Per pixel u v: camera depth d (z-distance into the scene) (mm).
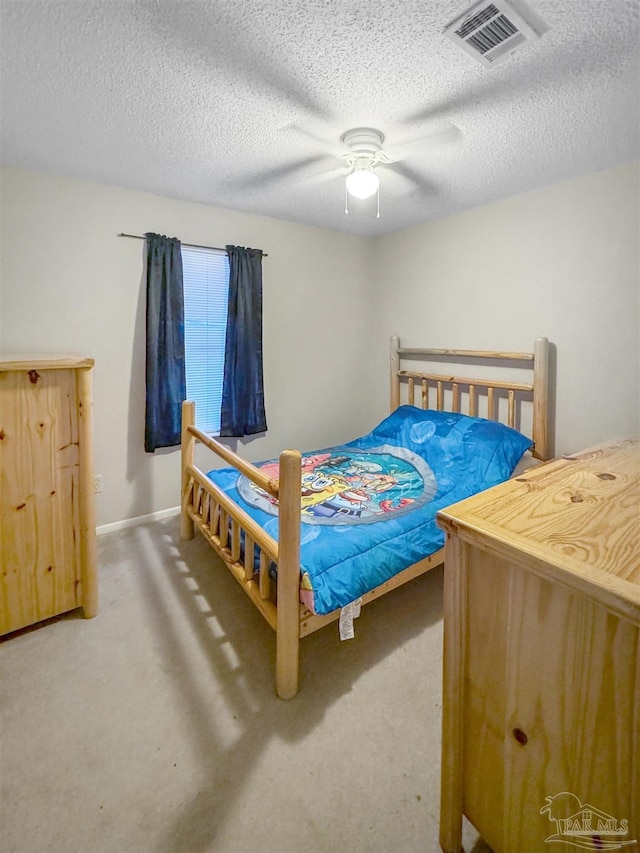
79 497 1888
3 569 1740
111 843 1088
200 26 1233
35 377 1722
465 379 3018
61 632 1860
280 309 3320
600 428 2432
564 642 745
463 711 958
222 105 1663
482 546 826
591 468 1257
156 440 2830
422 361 3383
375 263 3760
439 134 1878
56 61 1395
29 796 1194
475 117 1737
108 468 2770
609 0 1132
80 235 2494
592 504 967
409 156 2094
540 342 2543
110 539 2705
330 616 1615
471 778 968
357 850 1080
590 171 2307
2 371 1641
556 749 778
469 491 2250
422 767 1298
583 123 1790
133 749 1338
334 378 3693
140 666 1680
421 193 2633
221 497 2037
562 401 2580
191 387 3059
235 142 1973
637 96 1588
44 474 1791
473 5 1151
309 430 3613
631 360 2289
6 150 2082
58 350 2500
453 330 3145
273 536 1726
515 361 2789
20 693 1538
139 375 2807
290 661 1513
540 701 795
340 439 3797
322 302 3537
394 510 2016
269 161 2178
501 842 906
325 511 2006
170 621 1948
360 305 3768
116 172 2346
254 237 3119
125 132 1881
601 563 704
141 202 2664
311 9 1166
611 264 2311
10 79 1495
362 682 1623
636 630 643
